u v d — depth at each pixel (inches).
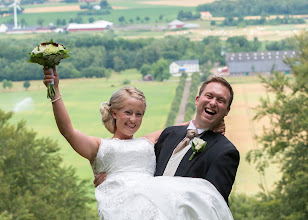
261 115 1002.1
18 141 1144.2
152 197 155.2
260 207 975.0
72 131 161.8
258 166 998.4
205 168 165.0
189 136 173.5
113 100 177.6
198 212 152.3
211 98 170.9
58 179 1170.6
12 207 1035.9
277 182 1057.5
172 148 176.4
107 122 179.2
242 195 1121.4
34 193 1142.3
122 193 161.3
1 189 1045.8
